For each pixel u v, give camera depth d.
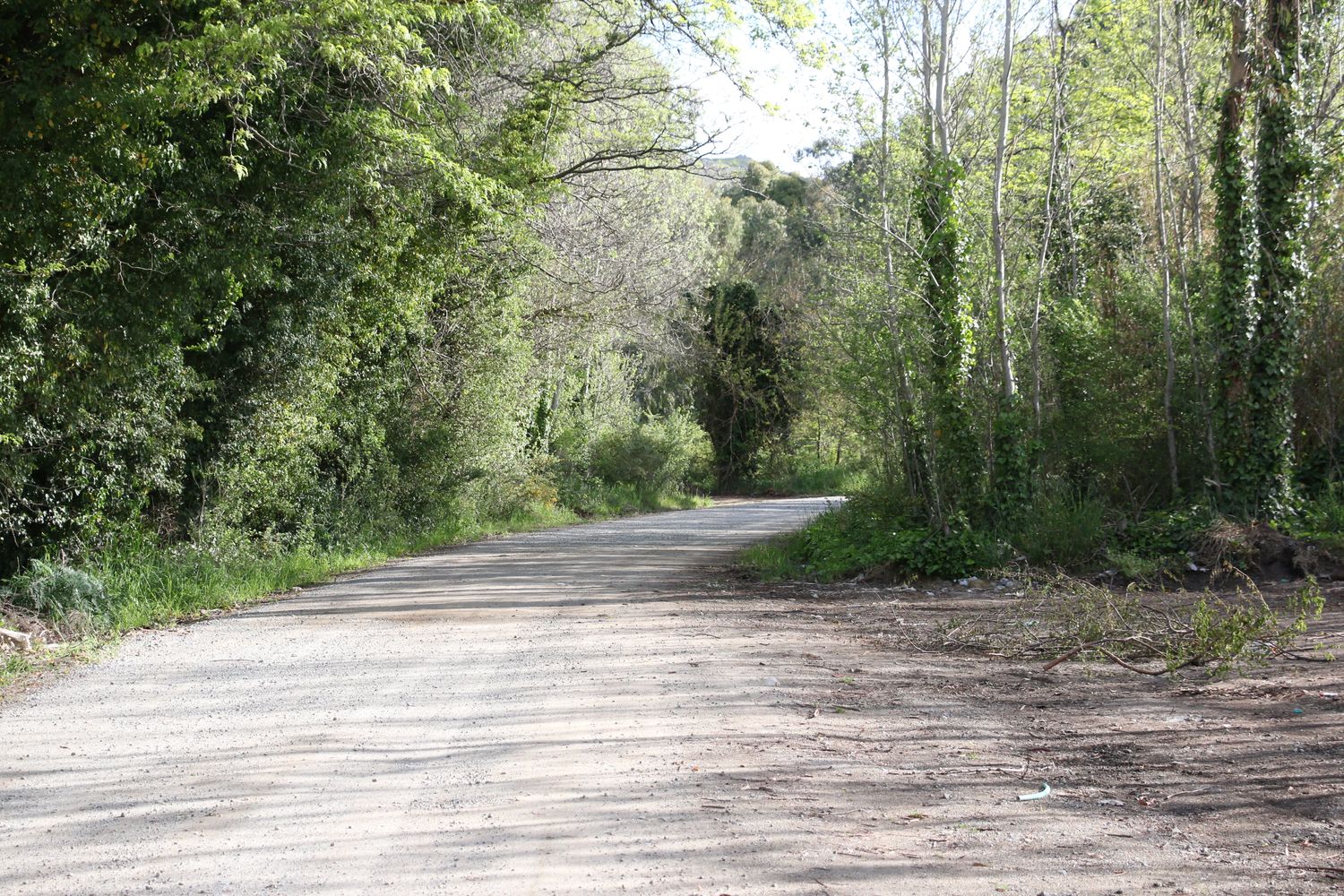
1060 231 20.56
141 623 11.56
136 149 11.67
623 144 21.75
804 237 54.88
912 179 18.09
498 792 5.73
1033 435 16.92
